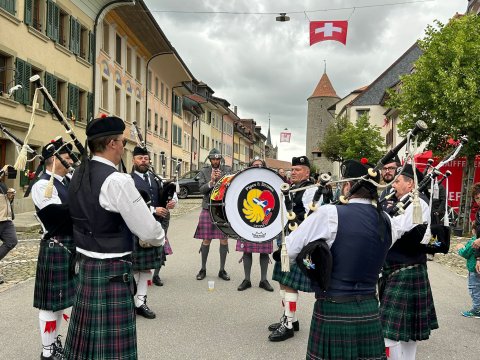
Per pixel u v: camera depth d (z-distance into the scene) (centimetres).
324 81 6869
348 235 215
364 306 217
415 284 300
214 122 4522
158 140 2664
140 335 404
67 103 1470
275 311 480
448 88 1096
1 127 342
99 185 231
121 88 1972
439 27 1221
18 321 430
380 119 4131
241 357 360
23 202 1268
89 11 1617
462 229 1100
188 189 2312
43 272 330
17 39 1188
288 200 313
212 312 473
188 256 788
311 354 223
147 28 2011
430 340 407
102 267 237
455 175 1177
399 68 4244
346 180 225
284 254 225
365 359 214
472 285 478
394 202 307
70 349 242
